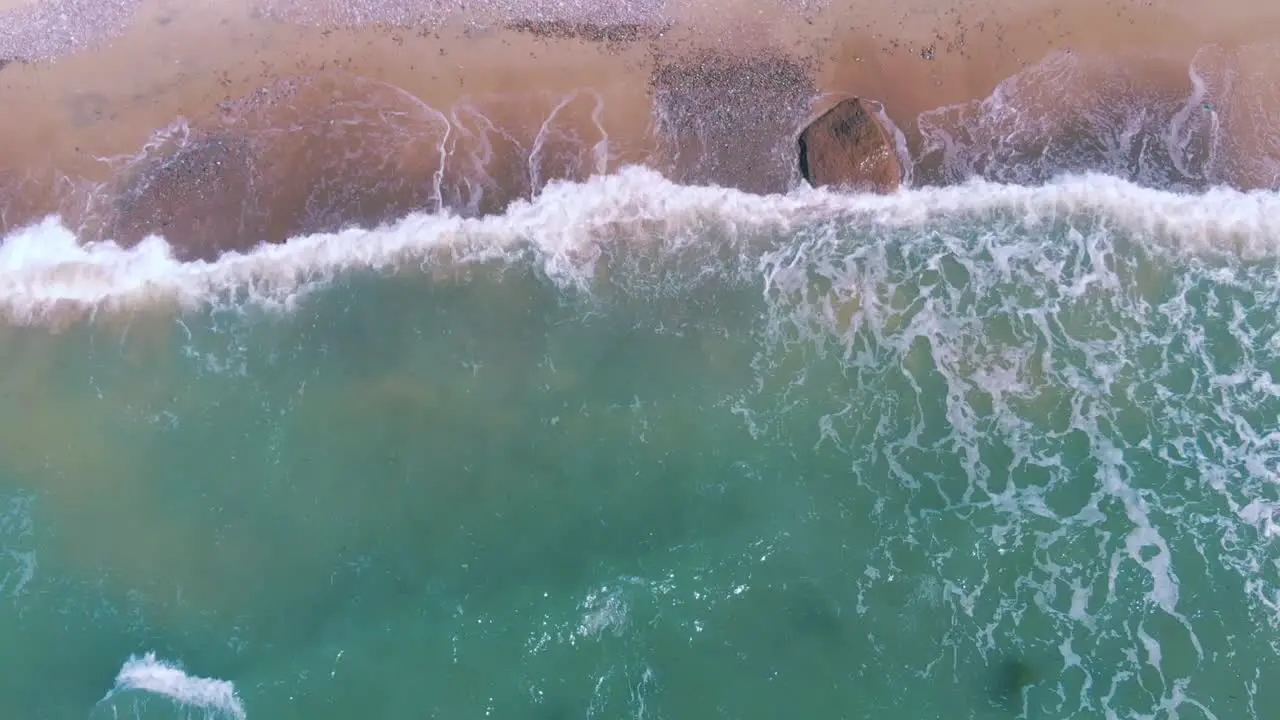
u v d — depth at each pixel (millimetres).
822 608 19453
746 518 20250
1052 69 22797
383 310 22219
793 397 21188
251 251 22641
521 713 18938
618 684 19062
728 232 22484
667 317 21984
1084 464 20391
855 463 20625
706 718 18719
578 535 20250
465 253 22547
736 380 21375
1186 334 21375
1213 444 20406
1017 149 22562
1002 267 22000
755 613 19484
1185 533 19688
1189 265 21875
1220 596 19141
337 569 20125
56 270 22609
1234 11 22797
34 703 19312
